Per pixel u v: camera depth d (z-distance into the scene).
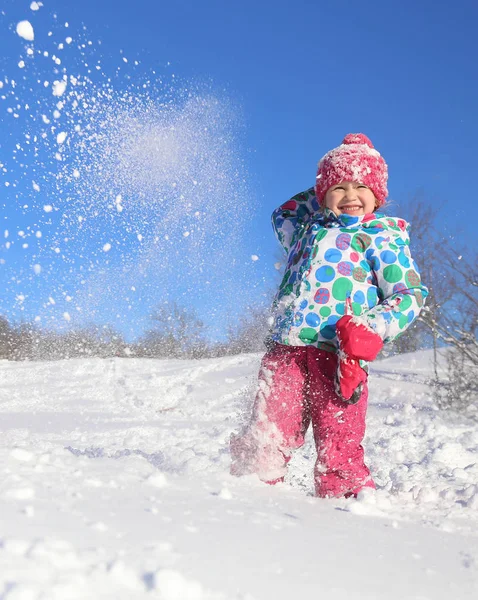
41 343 13.38
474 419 6.68
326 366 2.76
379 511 2.19
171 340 12.88
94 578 1.00
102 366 11.88
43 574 0.99
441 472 3.86
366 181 3.01
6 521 1.26
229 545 1.35
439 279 7.41
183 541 1.31
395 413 6.99
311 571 1.29
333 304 2.81
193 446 4.31
